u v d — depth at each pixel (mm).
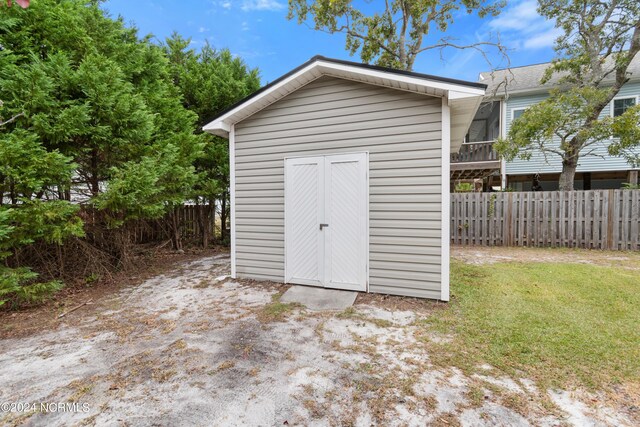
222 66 8453
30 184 3529
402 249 4016
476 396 2004
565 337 2754
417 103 3912
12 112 3672
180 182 5945
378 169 4129
